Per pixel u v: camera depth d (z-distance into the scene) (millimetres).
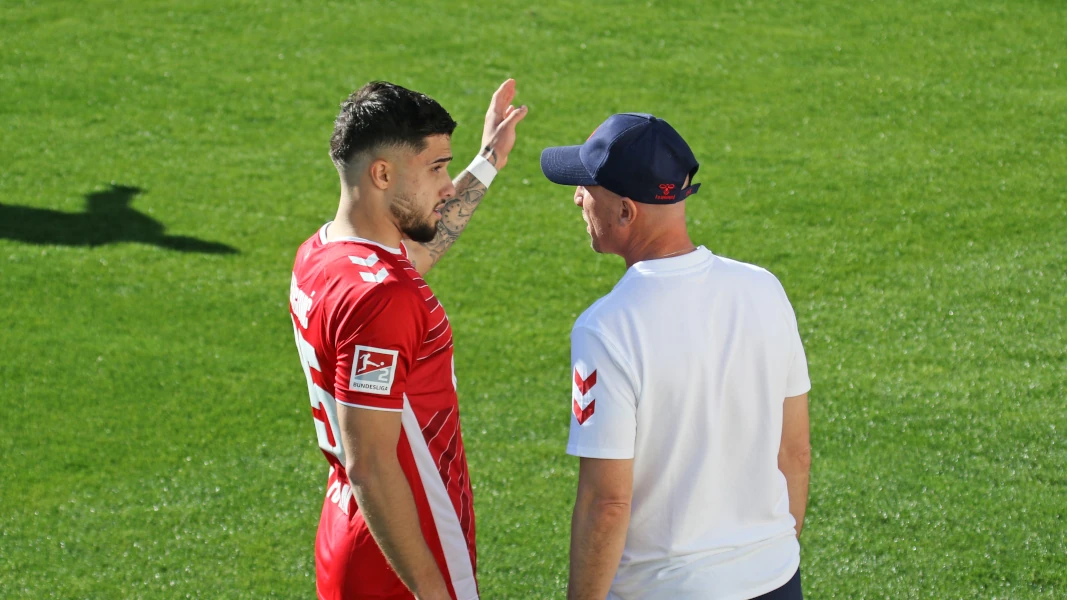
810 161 29891
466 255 24594
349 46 38125
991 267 23453
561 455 16594
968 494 15016
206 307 22125
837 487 15305
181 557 14000
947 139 31109
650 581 7297
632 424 7020
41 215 26359
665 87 35250
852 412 17625
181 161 29875
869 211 26734
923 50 37844
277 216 26750
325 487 15797
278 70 36156
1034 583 12992
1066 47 37844
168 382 19047
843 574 13289
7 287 22656
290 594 13219
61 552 14086
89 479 15961
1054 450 16188
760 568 7355
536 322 21672
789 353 7547
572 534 7199
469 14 40938
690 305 7145
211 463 16453
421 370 7832
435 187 7797
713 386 7129
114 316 21609
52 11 40781
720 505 7320
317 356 7684
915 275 23312
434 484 8031
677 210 7383
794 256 24547
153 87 34719
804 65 36844
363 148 7543
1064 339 20031
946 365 19250
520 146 30953
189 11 41062
